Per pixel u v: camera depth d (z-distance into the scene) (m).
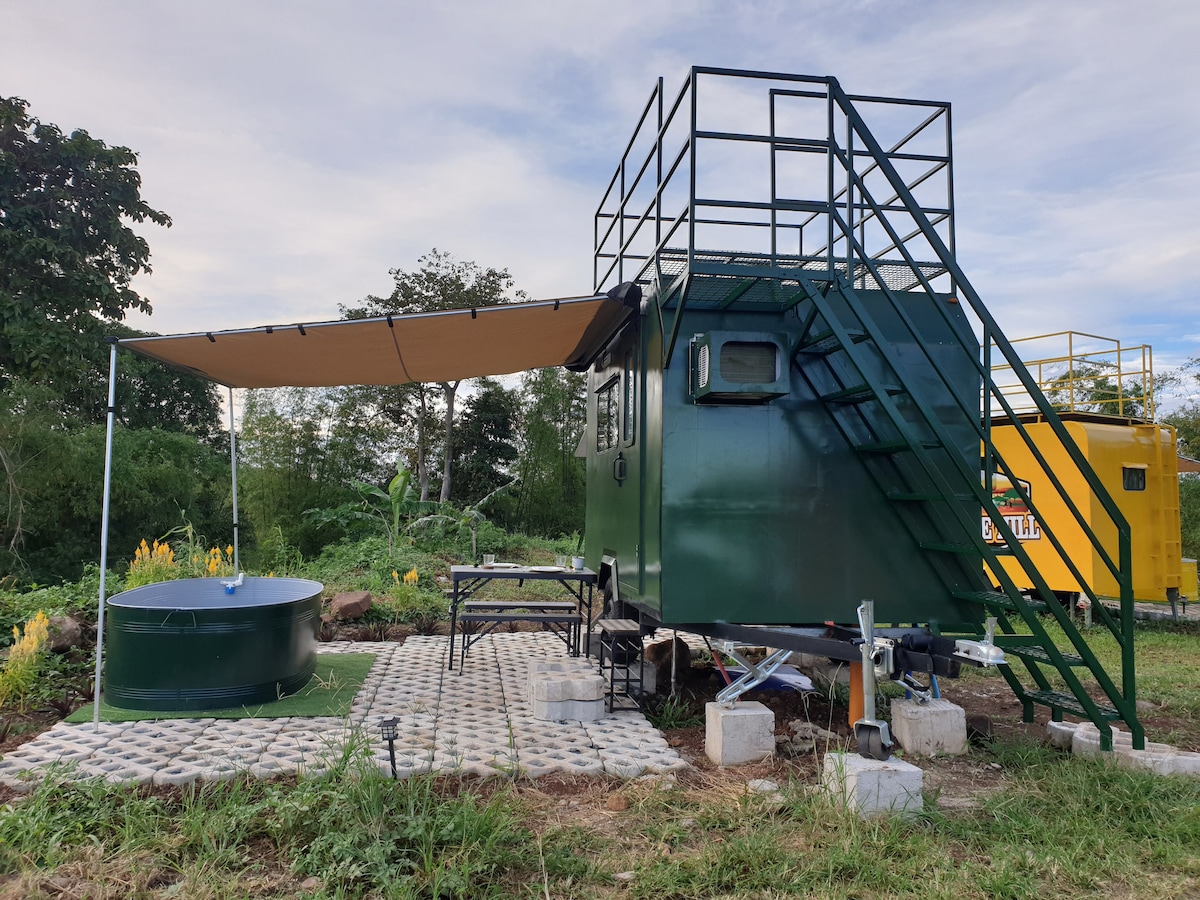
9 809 3.37
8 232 16.05
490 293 28.45
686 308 5.18
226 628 5.32
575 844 3.43
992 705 6.23
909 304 5.43
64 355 16.78
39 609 7.00
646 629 6.12
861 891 3.09
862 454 5.23
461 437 28.94
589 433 7.73
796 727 5.24
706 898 3.05
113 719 5.00
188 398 31.31
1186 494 18.39
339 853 3.13
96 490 18.67
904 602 5.21
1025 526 10.16
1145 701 6.41
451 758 4.27
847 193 4.87
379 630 8.33
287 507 24.11
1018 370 5.00
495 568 6.86
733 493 5.10
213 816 3.42
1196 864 3.25
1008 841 3.53
